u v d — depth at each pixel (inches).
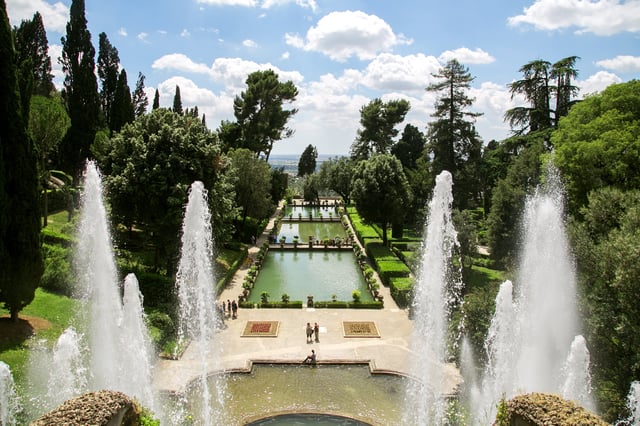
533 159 1407.5
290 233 2341.3
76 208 1612.9
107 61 2402.8
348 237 2126.0
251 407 684.7
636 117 1081.4
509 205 1254.9
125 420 394.9
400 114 3275.1
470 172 1963.6
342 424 642.8
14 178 735.1
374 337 955.3
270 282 1411.2
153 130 1159.0
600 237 710.5
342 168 3334.2
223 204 1214.9
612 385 563.8
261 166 1941.4
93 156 1940.2
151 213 1099.3
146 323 880.9
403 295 1160.2
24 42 2161.7
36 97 1646.2
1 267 726.5
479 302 727.7
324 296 1282.0
